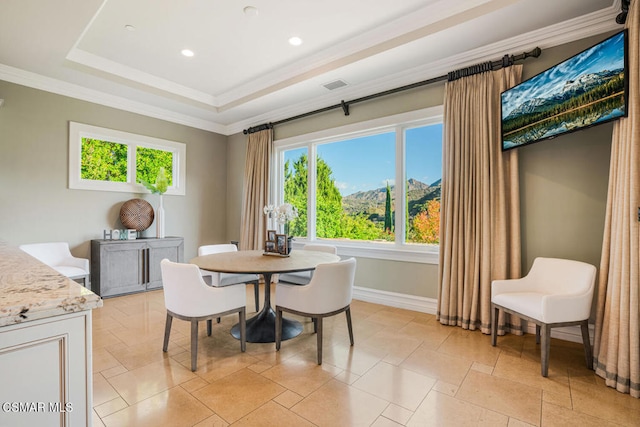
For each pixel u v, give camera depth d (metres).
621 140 2.03
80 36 2.79
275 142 4.98
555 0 2.33
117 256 3.98
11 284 1.05
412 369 2.23
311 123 4.54
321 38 3.13
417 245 3.64
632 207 1.91
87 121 4.02
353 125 4.08
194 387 1.99
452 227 3.14
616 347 1.98
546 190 2.79
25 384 0.84
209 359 2.37
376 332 2.92
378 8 2.67
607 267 2.19
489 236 2.89
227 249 3.75
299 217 4.83
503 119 2.83
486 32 2.73
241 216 5.35
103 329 2.94
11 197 3.48
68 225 3.89
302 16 2.77
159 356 2.41
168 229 4.88
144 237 4.50
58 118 3.79
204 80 4.15
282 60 3.59
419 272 3.54
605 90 2.06
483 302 2.88
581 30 2.59
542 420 1.68
